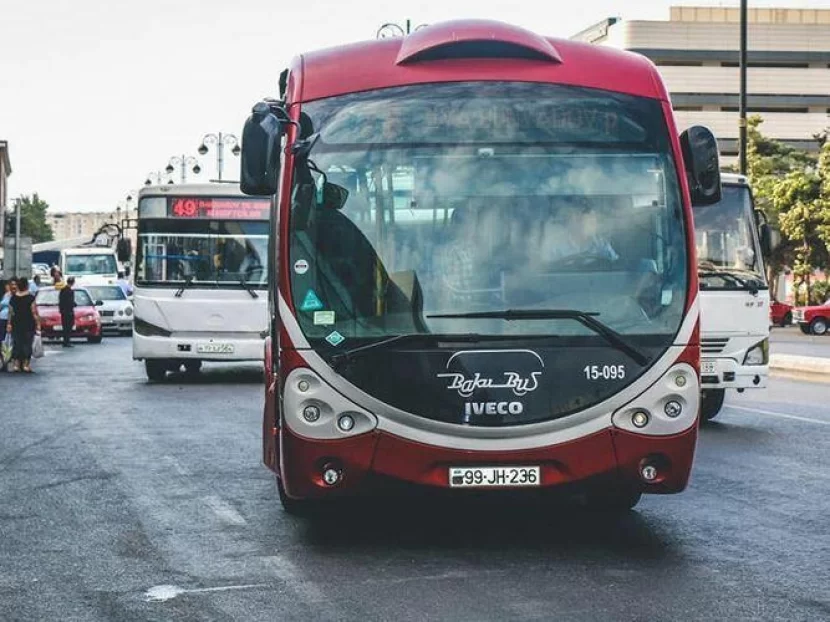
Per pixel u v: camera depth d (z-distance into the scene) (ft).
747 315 57.72
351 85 30.48
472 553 29.78
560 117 30.25
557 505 36.29
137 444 52.03
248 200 85.97
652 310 29.25
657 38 456.45
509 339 28.84
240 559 29.35
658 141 30.42
